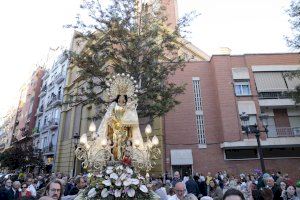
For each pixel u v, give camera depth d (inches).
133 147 216.2
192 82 928.3
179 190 209.2
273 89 917.8
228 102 876.6
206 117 888.9
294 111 932.0
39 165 1086.4
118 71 555.2
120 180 170.6
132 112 233.9
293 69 941.8
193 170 816.3
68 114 1098.1
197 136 858.1
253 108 879.1
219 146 852.6
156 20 633.6
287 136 850.1
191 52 1066.1
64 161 1003.3
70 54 599.2
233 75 922.1
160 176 631.2
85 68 572.4
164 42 615.2
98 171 186.9
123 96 243.3
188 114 880.9
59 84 1268.5
